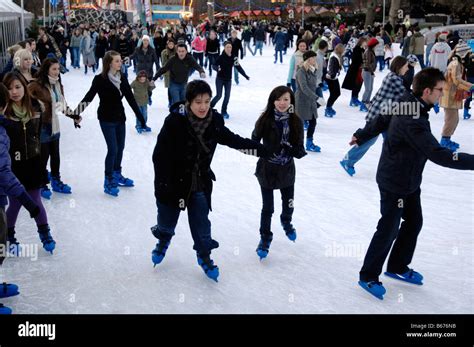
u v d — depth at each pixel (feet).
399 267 13.73
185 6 185.57
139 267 14.24
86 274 13.76
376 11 140.67
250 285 13.37
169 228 13.78
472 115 38.27
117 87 19.35
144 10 155.22
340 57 35.91
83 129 31.65
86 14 147.23
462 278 14.02
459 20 119.14
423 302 12.75
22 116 13.82
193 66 30.86
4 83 13.55
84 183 21.50
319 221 17.83
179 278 13.66
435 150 11.48
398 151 12.26
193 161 12.74
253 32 104.22
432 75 11.69
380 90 20.49
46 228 14.80
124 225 17.21
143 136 29.73
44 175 14.60
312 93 25.96
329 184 21.95
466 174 23.85
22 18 57.16
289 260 14.85
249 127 32.40
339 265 14.60
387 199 12.55
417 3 128.77
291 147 14.34
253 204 19.44
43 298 12.49
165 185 12.96
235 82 53.88
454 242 16.30
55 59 18.42
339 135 31.14
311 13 171.32
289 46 104.99
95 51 64.85
